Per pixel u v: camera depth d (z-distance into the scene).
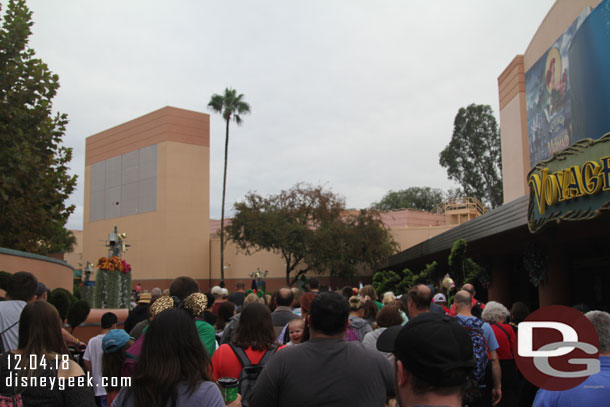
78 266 70.31
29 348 3.56
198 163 53.84
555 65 23.86
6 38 15.88
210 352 4.84
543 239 16.61
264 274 50.97
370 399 3.23
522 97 29.08
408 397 2.03
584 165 10.84
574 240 16.06
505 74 31.78
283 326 6.50
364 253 44.75
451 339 1.95
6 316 4.81
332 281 48.31
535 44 26.92
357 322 6.20
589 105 20.30
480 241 19.06
